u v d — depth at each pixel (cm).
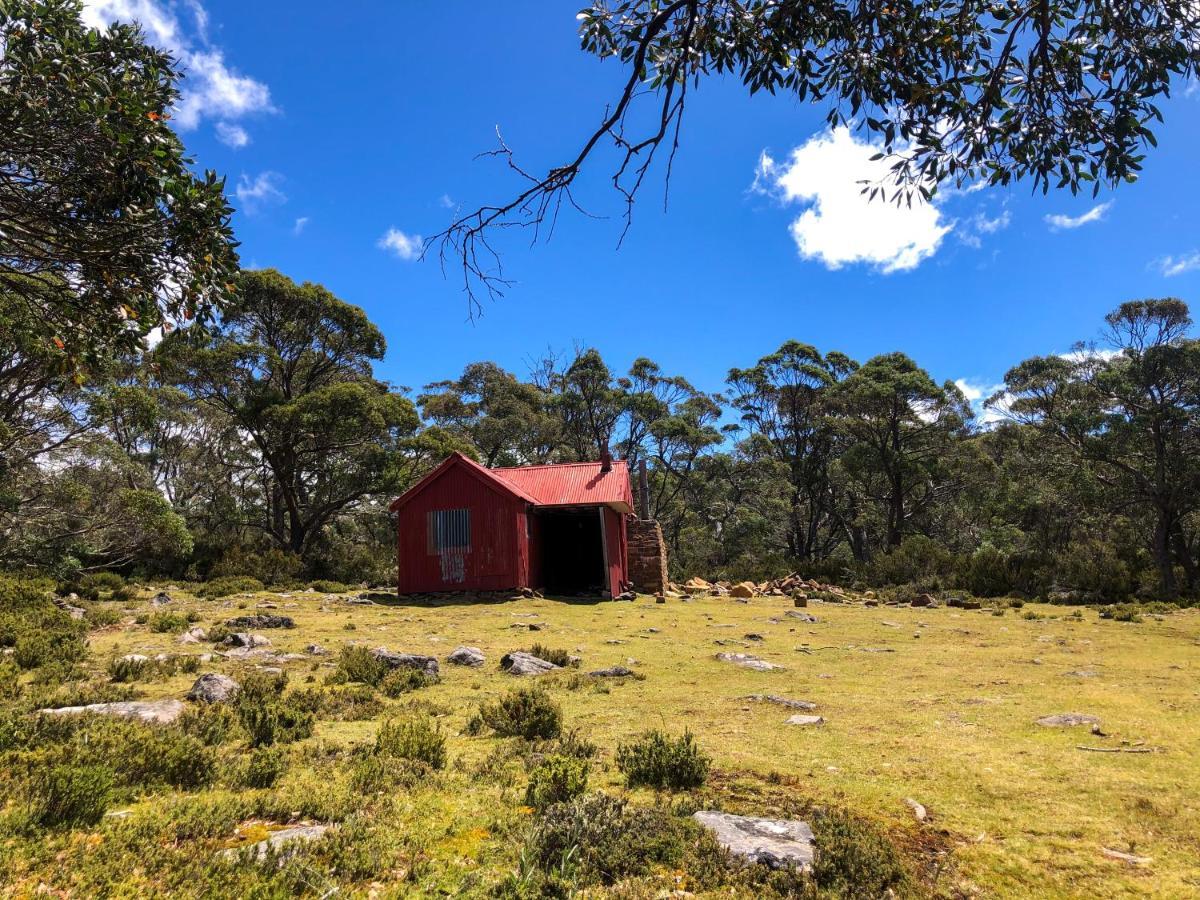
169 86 522
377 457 3041
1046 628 1575
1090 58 387
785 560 3828
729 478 5191
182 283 538
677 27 414
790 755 552
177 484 3231
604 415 4997
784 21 394
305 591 2234
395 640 1227
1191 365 2700
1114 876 346
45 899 276
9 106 438
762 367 5062
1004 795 457
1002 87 401
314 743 565
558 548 2803
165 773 443
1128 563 2884
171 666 838
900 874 338
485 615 1677
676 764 482
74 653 872
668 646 1225
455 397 4619
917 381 3969
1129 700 743
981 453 4428
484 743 590
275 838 356
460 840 369
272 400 2917
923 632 1486
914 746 577
